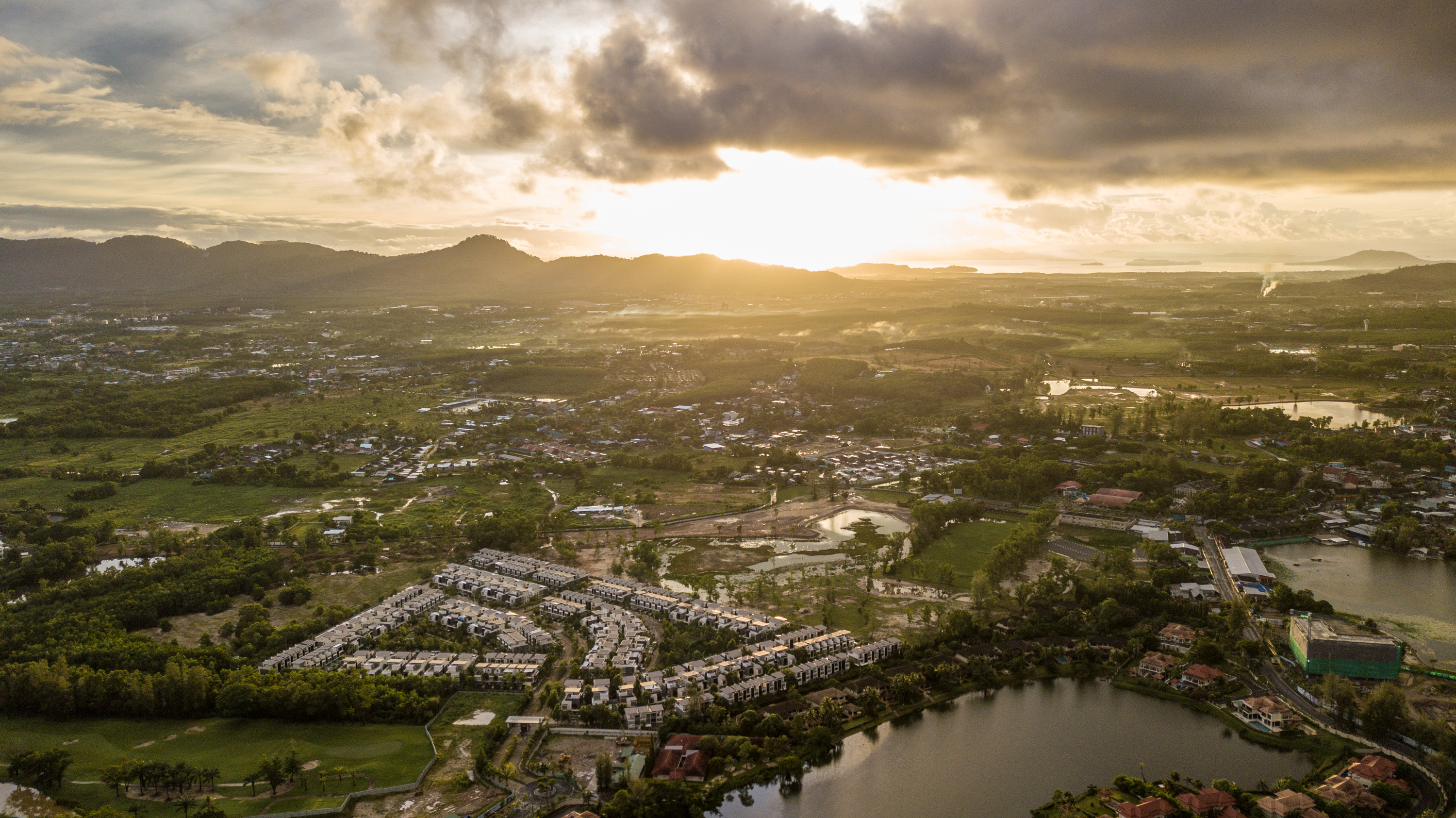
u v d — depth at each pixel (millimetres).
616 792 194500
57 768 195875
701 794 194500
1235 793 187000
